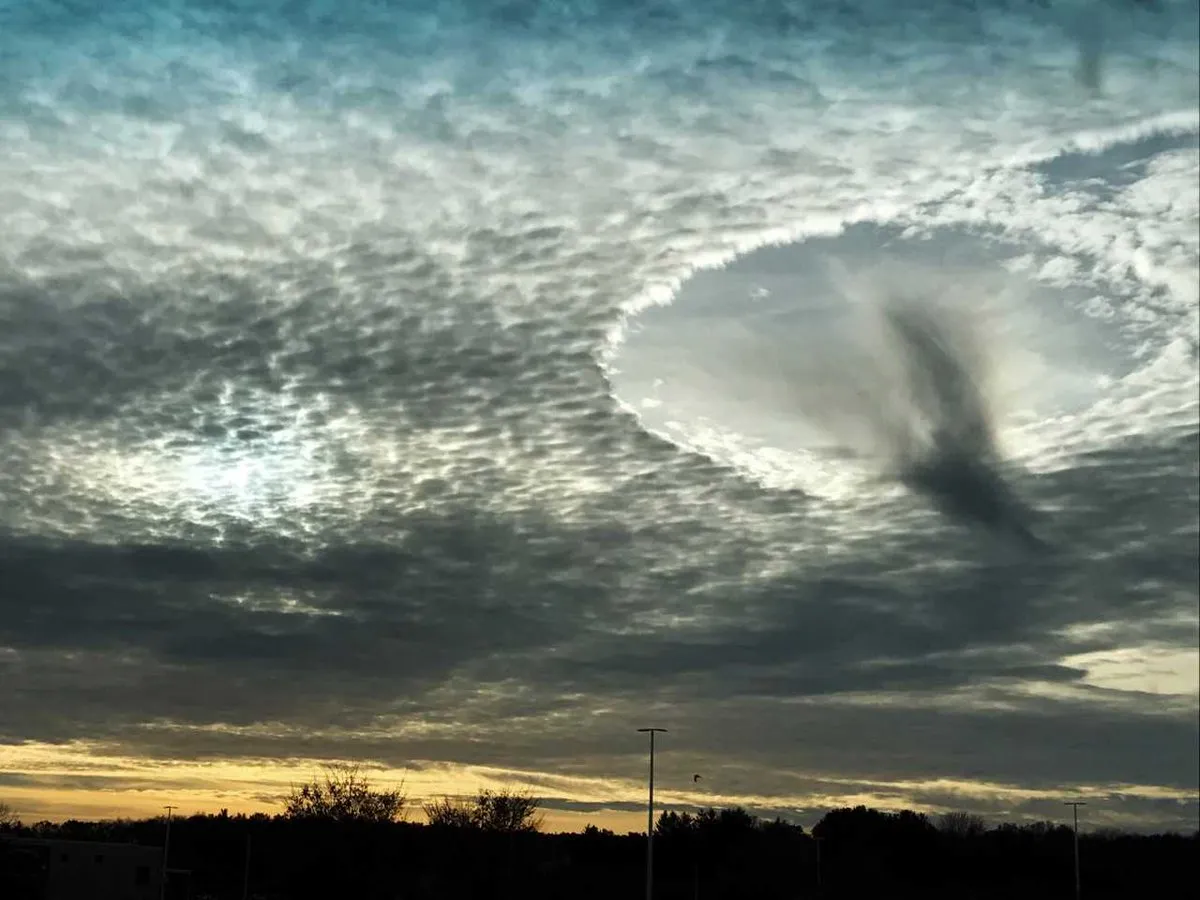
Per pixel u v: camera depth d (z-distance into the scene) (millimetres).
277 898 98750
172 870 110000
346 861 91625
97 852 104375
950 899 134250
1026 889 141125
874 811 159000
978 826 164125
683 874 139375
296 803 94688
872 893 135625
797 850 146125
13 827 127625
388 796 95562
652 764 77438
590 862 145625
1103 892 139500
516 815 98062
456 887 94250
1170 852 151000
